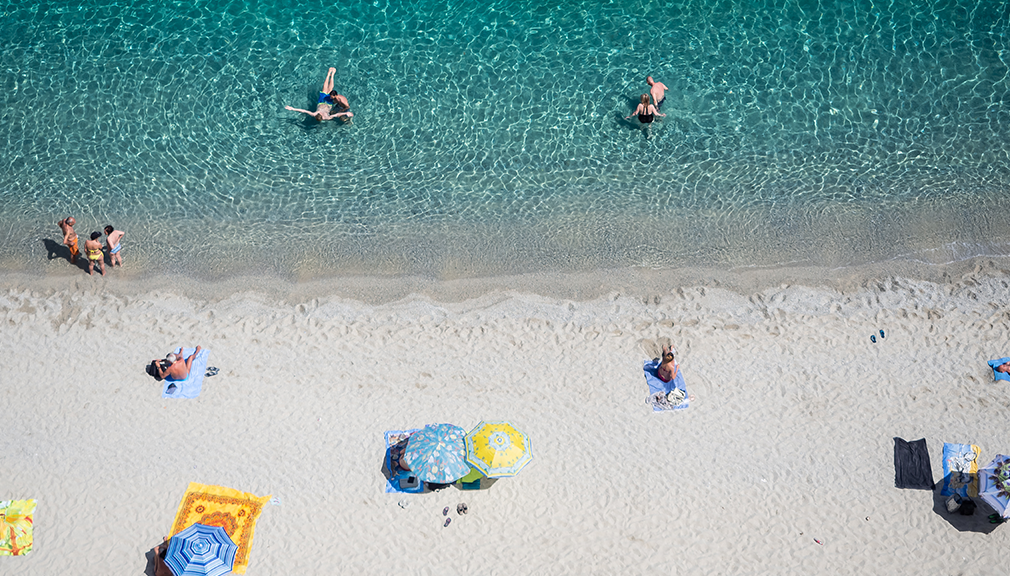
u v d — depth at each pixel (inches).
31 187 729.0
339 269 679.1
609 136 759.7
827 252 682.8
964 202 705.0
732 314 640.4
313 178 740.7
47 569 502.6
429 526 523.5
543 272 677.9
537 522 525.0
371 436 565.6
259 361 607.8
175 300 651.5
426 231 706.8
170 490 536.4
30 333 622.5
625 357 611.5
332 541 515.8
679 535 519.5
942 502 531.5
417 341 625.0
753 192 723.4
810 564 507.2
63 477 541.6
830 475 544.7
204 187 733.3
